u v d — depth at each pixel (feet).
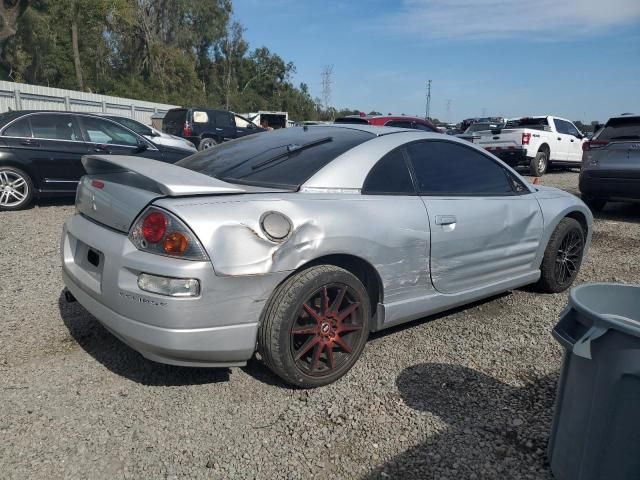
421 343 11.32
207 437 7.89
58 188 25.95
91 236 9.06
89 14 117.39
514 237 12.52
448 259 10.97
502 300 14.15
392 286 10.09
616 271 17.48
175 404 8.72
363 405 8.84
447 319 12.72
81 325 11.60
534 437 8.06
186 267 7.70
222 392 9.13
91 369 9.75
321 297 9.04
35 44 109.60
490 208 11.85
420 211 10.38
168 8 167.84
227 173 10.37
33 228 21.24
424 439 7.97
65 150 25.68
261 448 7.68
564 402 6.77
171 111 55.72
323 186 9.50
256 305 8.34
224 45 211.20
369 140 10.67
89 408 8.52
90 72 128.16
